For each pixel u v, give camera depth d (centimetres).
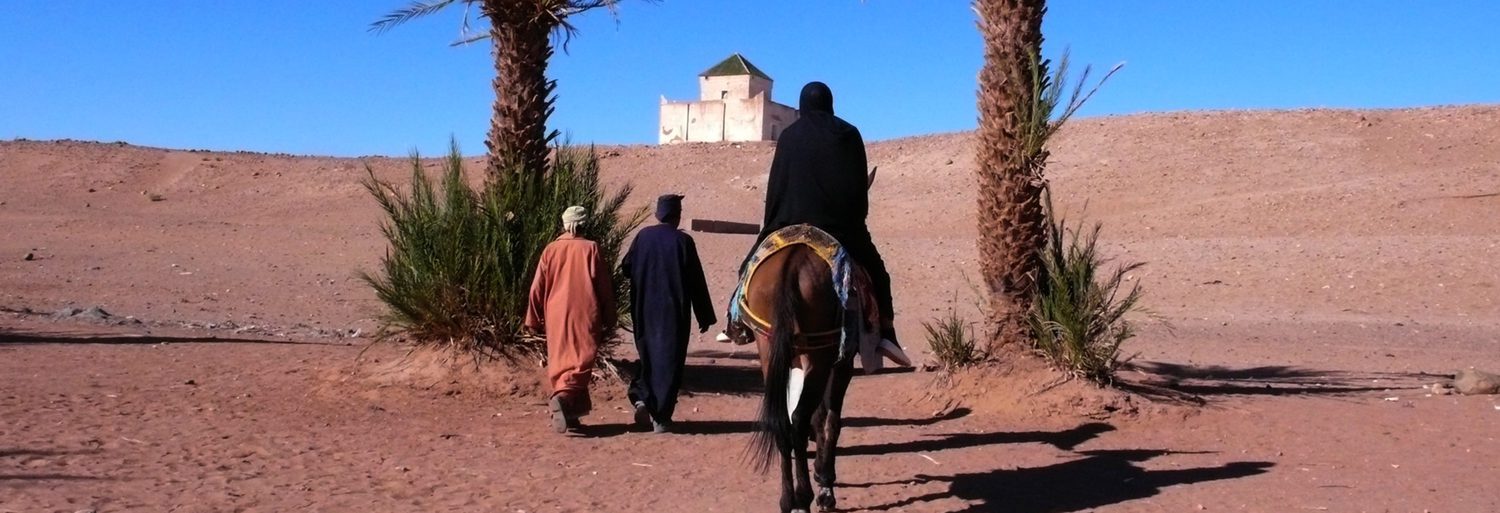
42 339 1451
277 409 1025
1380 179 3512
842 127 780
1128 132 4556
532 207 1139
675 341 988
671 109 6881
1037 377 1049
